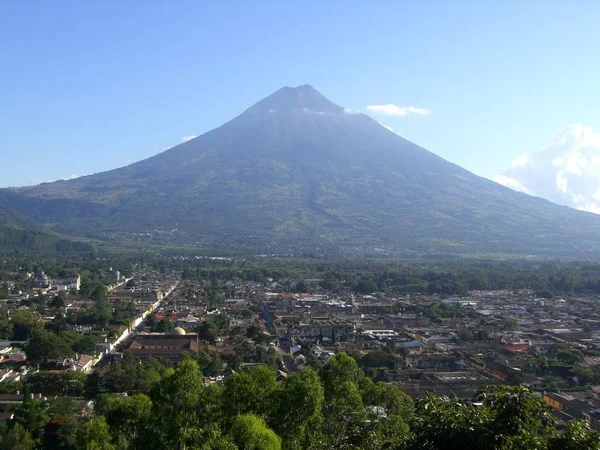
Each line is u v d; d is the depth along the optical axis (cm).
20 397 12875
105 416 9275
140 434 8131
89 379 13862
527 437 3294
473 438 3316
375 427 5775
